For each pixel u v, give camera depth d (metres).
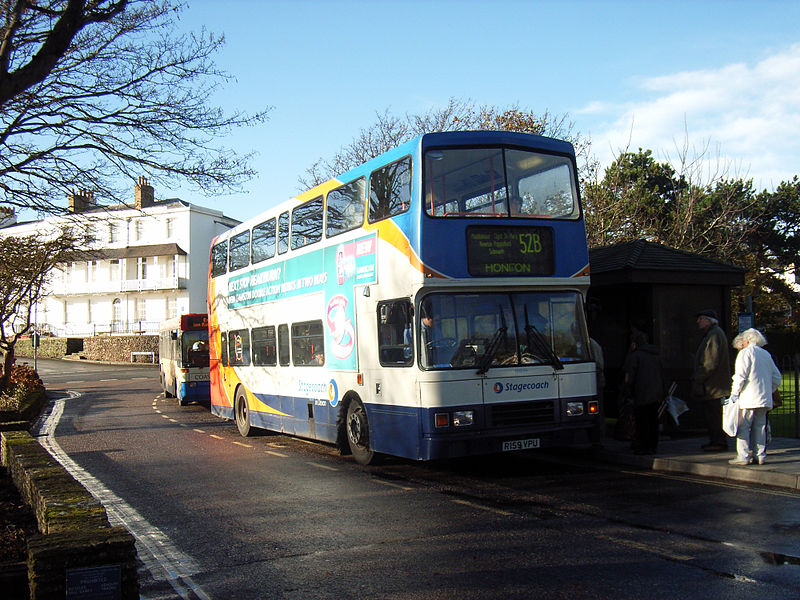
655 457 10.41
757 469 9.01
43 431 19.53
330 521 7.95
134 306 64.81
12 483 9.22
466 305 9.75
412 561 6.27
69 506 5.52
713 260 12.79
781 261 42.38
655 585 5.35
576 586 5.41
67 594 4.38
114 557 4.50
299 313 13.84
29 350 70.19
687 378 12.32
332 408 12.46
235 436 17.38
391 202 10.43
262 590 5.73
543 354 9.97
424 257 9.53
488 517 7.78
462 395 9.49
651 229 28.72
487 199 9.97
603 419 11.76
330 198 12.59
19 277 21.52
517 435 9.71
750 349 9.30
